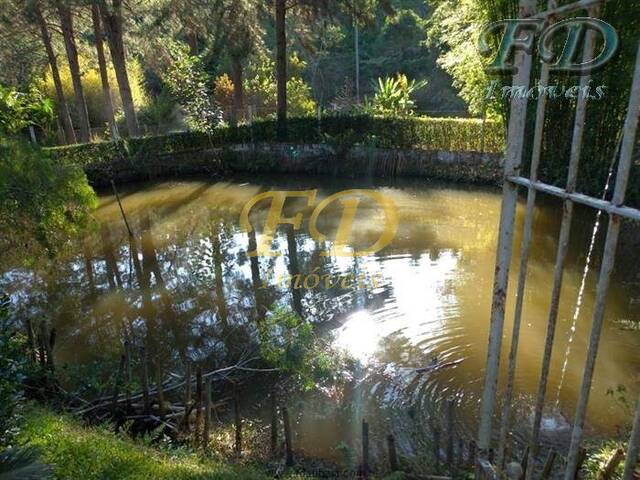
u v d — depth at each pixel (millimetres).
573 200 1140
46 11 14281
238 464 3111
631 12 6941
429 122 12703
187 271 7043
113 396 3604
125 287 6523
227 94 18047
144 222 9500
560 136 8742
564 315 5156
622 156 969
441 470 3068
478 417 3668
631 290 5699
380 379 4195
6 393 2359
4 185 5336
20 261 7203
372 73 25438
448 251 7434
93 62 18141
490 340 1577
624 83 7547
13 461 1644
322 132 14219
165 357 4719
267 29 24484
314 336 4770
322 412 3814
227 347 4859
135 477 2475
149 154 13180
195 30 14312
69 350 4871
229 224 9266
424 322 5145
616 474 2346
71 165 6613
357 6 13656
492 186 11344
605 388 3883
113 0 12680
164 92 18328
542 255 6906
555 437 3350
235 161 14086
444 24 12320
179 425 3564
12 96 9625
